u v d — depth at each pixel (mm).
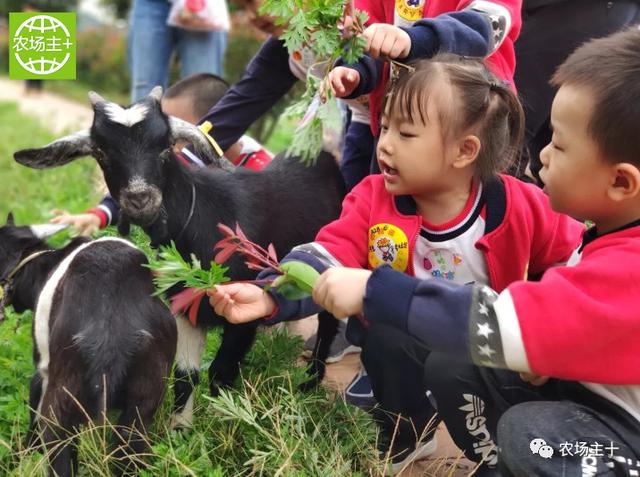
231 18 10094
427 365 2838
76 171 7871
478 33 3074
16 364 3719
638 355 2258
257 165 4961
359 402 3668
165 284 2631
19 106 16672
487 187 2873
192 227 3438
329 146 4820
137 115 3344
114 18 24797
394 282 2318
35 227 3705
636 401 2379
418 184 2766
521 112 2865
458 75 2682
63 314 3035
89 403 2916
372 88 3277
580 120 2312
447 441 3510
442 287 2277
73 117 15844
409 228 2867
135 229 3812
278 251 3693
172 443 3062
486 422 2838
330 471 2805
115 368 2900
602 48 2350
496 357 2244
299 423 2947
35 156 3459
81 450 2900
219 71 7562
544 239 2938
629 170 2279
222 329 3691
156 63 7289
